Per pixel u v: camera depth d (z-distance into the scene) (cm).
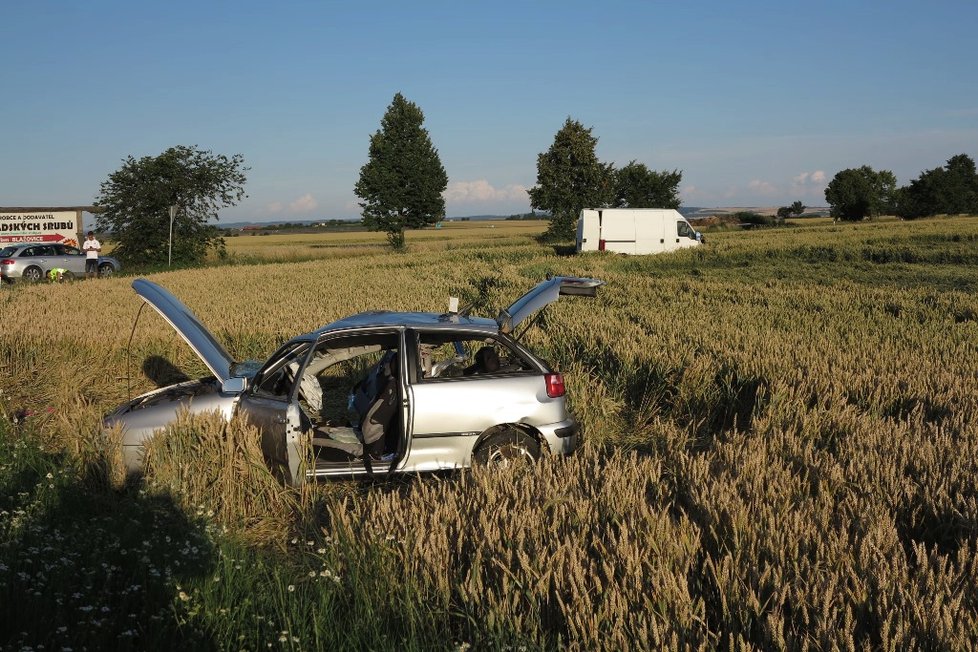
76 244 4006
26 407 998
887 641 349
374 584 443
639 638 360
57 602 421
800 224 9088
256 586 465
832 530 451
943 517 517
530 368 702
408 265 3697
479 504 512
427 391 663
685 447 770
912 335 1305
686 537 452
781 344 1152
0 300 2083
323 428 711
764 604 386
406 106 5747
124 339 1309
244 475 626
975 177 10781
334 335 686
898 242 4206
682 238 4031
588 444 711
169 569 454
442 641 392
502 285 2309
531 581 414
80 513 607
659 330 1306
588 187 5925
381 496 573
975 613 375
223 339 1382
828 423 757
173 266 3797
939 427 708
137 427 703
